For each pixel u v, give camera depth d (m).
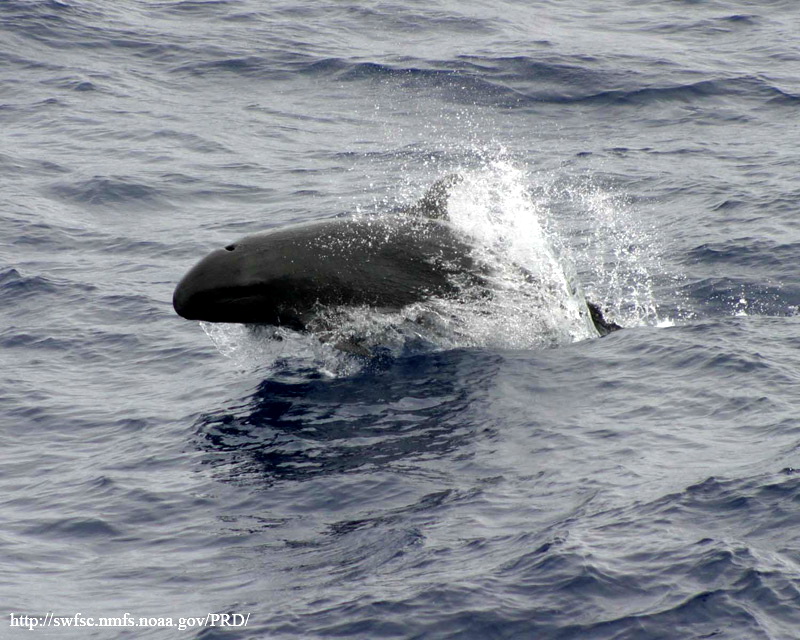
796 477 39.16
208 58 125.62
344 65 121.81
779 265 67.44
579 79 114.62
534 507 40.12
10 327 65.06
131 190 91.62
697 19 140.50
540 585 34.94
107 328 64.62
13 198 89.31
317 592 36.22
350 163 97.31
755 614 32.72
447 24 137.12
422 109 110.25
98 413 53.75
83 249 79.69
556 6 149.62
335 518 41.44
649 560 35.53
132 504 44.12
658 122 104.88
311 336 60.22
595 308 59.81
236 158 99.50
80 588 38.28
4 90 116.81
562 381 51.84
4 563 40.12
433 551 37.84
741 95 110.50
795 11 142.75
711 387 48.88
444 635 33.34
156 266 75.81
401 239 59.03
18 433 52.00
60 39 129.00
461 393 51.88
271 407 52.59
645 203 82.88
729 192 83.06
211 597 36.88
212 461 47.44
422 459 45.50
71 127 107.25
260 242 58.38
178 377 57.81
